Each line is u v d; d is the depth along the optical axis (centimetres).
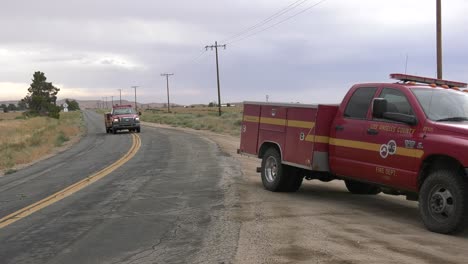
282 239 684
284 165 1051
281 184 1066
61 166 1831
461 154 659
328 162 928
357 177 863
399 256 596
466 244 649
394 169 772
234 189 1127
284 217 826
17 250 678
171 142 2816
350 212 867
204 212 884
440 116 743
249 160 1791
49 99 10081
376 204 952
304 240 676
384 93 830
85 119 9412
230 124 4497
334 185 1237
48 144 2978
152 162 1788
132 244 686
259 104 1148
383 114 778
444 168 711
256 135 1152
